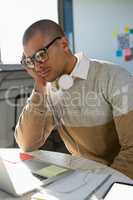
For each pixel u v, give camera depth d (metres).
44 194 0.86
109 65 1.29
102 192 0.86
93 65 1.29
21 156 1.20
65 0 3.08
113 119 1.25
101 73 1.26
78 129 1.32
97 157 1.33
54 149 2.44
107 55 3.26
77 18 3.14
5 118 2.73
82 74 1.26
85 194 0.85
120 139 1.21
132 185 0.89
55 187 0.90
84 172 1.02
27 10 2.83
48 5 3.01
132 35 3.28
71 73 1.27
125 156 1.15
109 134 1.29
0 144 2.71
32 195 0.86
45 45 1.15
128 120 1.18
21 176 0.95
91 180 0.95
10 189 0.87
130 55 3.31
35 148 1.32
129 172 1.12
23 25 2.79
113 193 0.84
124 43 3.28
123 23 3.25
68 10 3.10
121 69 1.28
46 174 0.98
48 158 1.18
